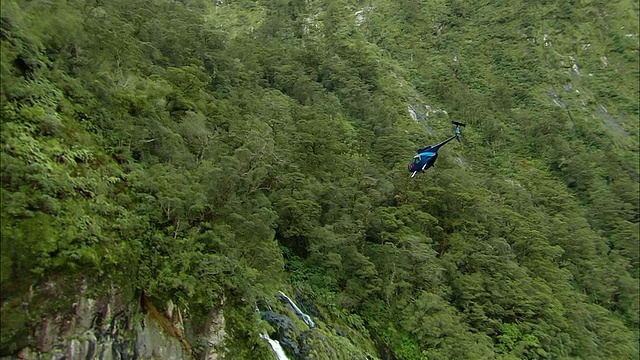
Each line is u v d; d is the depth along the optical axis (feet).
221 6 331.98
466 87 269.03
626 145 273.13
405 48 299.79
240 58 170.91
